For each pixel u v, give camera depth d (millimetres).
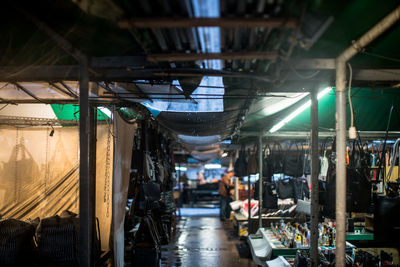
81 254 2828
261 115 5848
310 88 3619
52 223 4309
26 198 5523
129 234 6633
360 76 3213
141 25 2139
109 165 5375
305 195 7027
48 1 2242
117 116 4684
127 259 6477
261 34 2445
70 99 4266
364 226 6180
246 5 1994
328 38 2850
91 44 2951
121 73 3156
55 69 3170
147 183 5531
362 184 3916
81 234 2844
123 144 4945
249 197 8320
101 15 2383
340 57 2904
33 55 3074
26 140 5629
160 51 2648
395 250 4824
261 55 2537
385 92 4473
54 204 5562
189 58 2600
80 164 2879
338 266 2824
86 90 2930
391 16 2223
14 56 3080
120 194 4797
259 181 7469
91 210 4488
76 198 5590
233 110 4539
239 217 9500
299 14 2055
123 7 2049
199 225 11656
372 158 6766
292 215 7711
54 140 5695
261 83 3543
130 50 3094
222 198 12984
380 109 5395
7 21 2514
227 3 1959
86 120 2908
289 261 5145
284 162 7035
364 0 2307
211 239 9109
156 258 5141
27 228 4348
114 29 2660
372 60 3283
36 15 2438
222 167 18922
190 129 5824
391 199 3738
